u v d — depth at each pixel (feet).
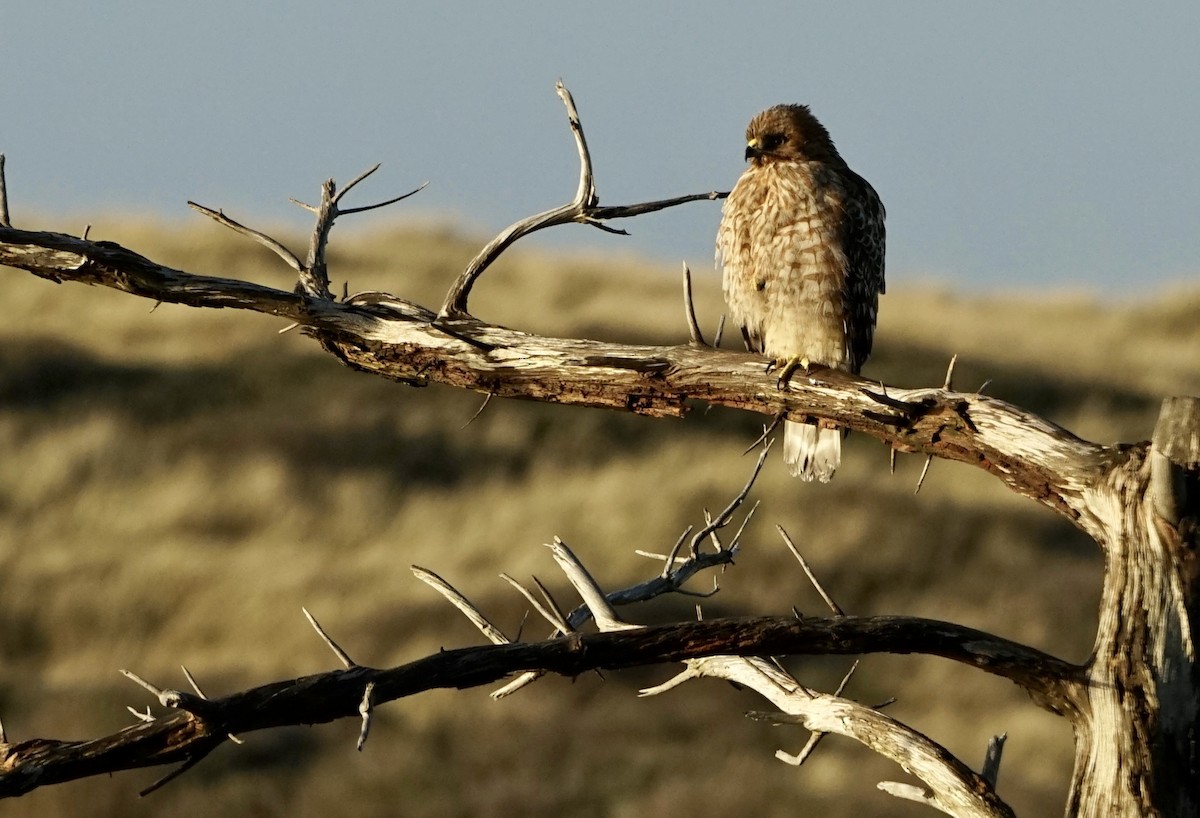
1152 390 111.96
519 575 66.69
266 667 57.82
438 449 81.97
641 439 84.99
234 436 80.84
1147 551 12.14
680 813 42.88
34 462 75.77
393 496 76.07
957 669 59.16
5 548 67.10
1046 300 141.28
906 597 67.26
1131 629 12.15
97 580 64.69
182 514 71.87
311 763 47.14
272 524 71.72
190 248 122.62
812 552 69.62
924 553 70.85
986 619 65.10
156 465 76.74
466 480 79.87
